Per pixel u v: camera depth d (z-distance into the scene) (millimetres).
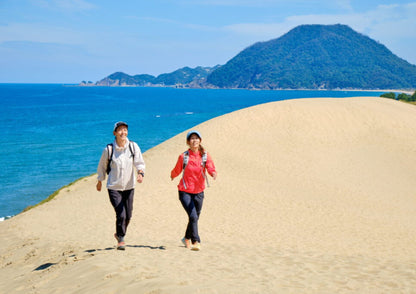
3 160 47781
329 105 39312
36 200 31766
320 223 15656
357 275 5898
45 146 58844
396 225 15898
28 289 5621
